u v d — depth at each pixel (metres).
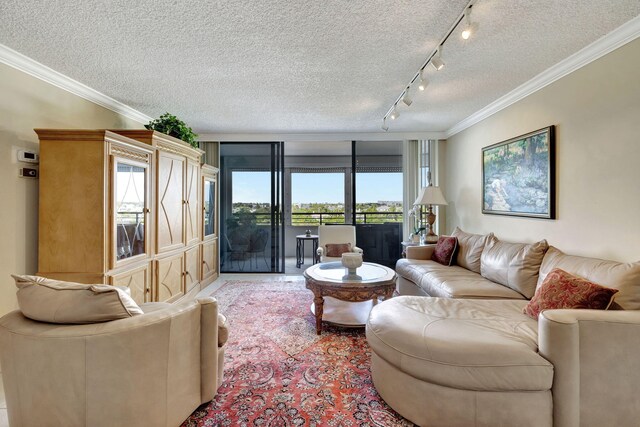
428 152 5.05
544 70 2.71
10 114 2.38
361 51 2.35
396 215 5.39
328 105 3.61
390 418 1.69
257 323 3.01
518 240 3.25
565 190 2.61
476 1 1.75
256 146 5.23
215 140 5.05
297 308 3.45
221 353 1.95
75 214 2.48
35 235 2.57
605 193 2.24
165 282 3.34
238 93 3.21
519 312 2.06
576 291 1.79
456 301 2.23
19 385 1.40
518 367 1.46
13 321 1.45
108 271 2.52
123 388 1.39
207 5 1.79
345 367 2.21
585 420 1.46
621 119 2.11
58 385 1.36
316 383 2.01
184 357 1.61
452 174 4.79
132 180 2.84
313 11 1.85
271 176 5.23
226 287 4.38
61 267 2.48
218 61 2.50
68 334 1.35
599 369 1.46
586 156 2.39
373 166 5.38
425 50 2.34
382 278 2.88
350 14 1.88
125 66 2.57
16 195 2.44
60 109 2.80
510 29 2.05
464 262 3.52
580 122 2.45
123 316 1.46
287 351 2.44
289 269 5.74
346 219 7.27
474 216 4.14
